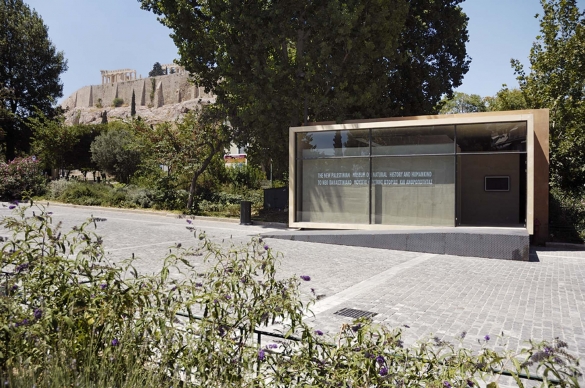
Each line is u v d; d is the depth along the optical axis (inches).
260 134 900.6
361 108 912.3
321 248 563.8
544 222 654.5
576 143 799.7
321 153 724.7
